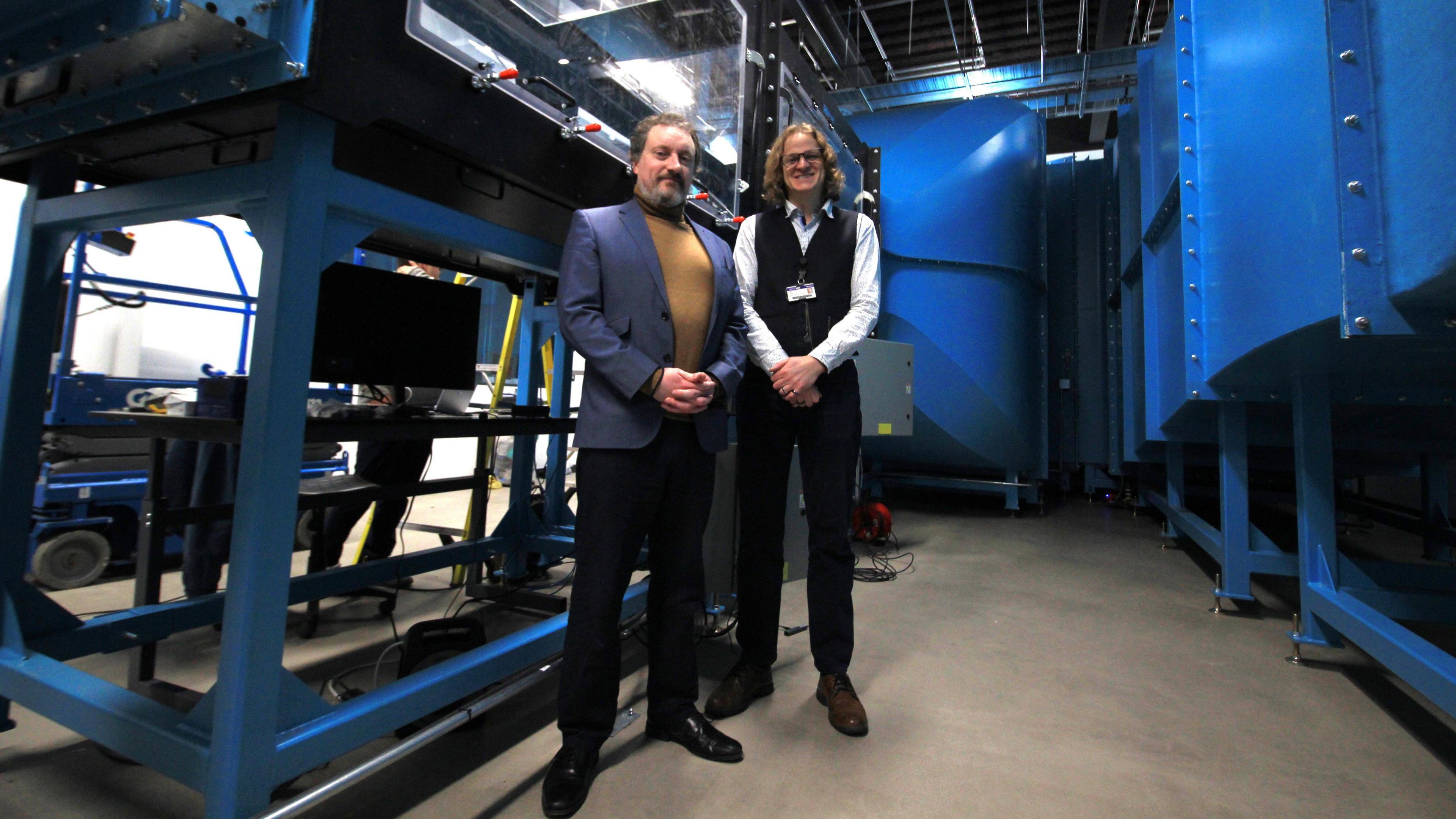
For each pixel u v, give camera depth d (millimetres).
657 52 1661
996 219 4410
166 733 912
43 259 1274
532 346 2646
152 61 902
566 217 1562
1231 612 2414
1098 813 1137
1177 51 2348
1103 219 5805
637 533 1228
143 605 1482
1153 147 3389
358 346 1771
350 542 3379
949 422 4434
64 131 1084
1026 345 4590
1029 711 1546
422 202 1072
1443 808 1165
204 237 3646
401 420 1254
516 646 1292
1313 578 1924
